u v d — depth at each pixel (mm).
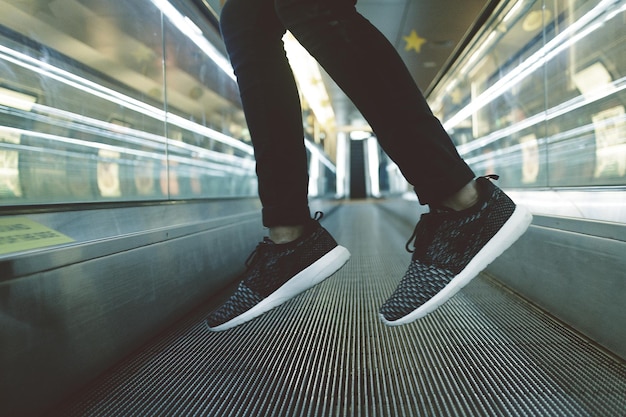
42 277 983
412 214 6086
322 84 8406
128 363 1312
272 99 1076
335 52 875
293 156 1096
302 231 1128
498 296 2043
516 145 3098
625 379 1101
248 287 1136
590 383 1080
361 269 2936
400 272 2816
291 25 904
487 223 964
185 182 3311
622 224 1189
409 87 894
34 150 1799
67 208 1295
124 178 2531
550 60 2498
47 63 1919
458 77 4832
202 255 2102
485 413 949
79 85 2148
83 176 2154
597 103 1965
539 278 1827
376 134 958
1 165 1604
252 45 1074
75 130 2096
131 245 1413
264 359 1329
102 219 1405
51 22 1956
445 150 922
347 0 882
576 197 1663
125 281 1371
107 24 2336
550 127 2492
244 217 2922
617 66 1820
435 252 1006
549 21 2498
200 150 3574
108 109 2391
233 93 4285
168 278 1703
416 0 4469
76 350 1107
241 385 1139
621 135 1764
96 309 1203
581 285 1445
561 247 1600
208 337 1555
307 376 1188
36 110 1831
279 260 1112
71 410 1012
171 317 1724
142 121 2729
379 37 882
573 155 2191
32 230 1082
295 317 1794
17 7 1738
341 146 24391
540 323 1600
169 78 3041
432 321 1671
